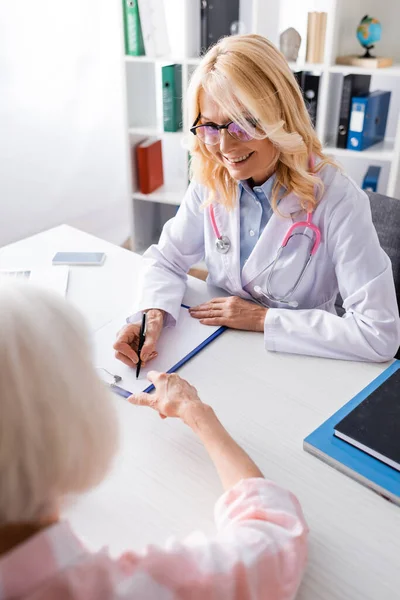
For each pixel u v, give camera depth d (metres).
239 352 1.20
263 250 1.37
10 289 0.47
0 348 0.43
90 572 0.47
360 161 2.84
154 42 2.60
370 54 2.47
